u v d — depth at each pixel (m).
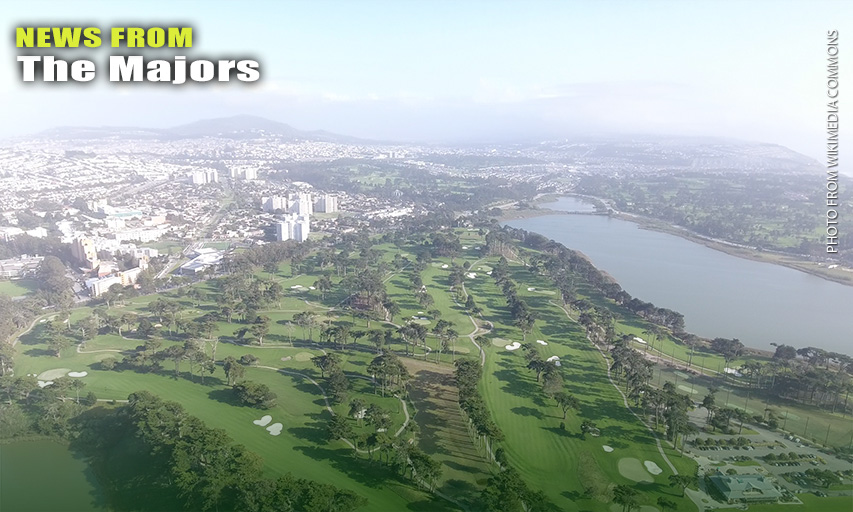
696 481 128.12
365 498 116.94
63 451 138.00
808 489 128.50
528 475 131.25
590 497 123.75
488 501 111.94
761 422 159.38
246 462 119.56
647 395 160.62
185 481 114.12
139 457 129.75
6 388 158.25
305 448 139.12
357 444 140.75
